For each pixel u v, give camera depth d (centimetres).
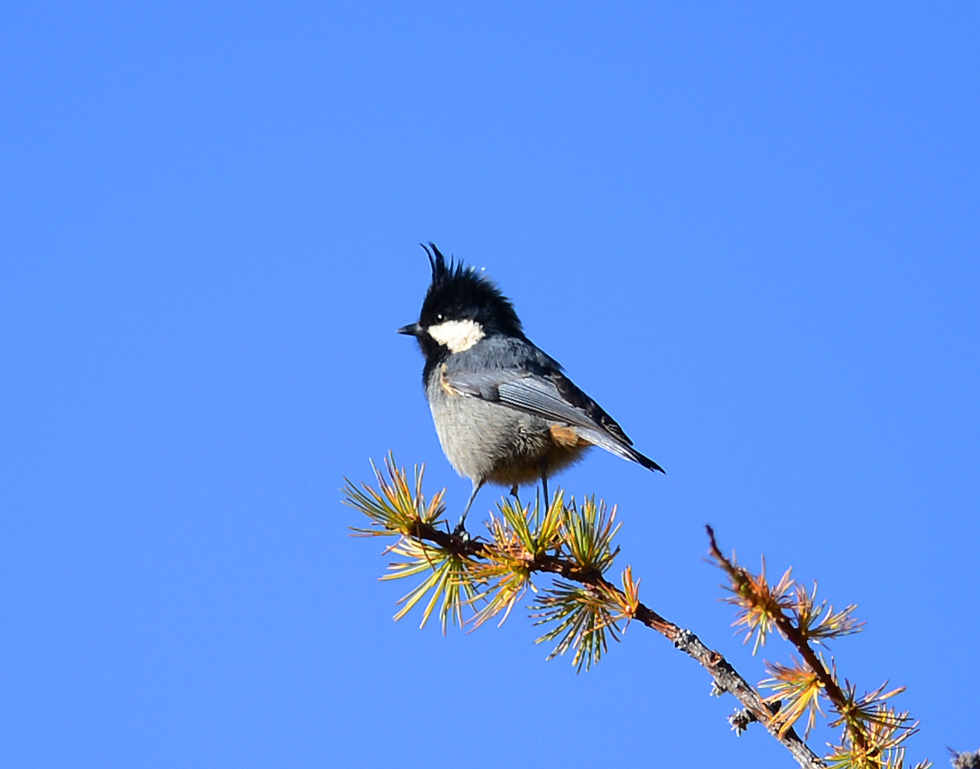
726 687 790
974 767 695
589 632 905
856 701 741
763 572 733
